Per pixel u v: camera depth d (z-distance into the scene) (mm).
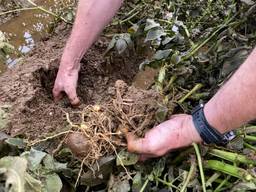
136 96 436
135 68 553
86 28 456
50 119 467
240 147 419
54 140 430
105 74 539
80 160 415
